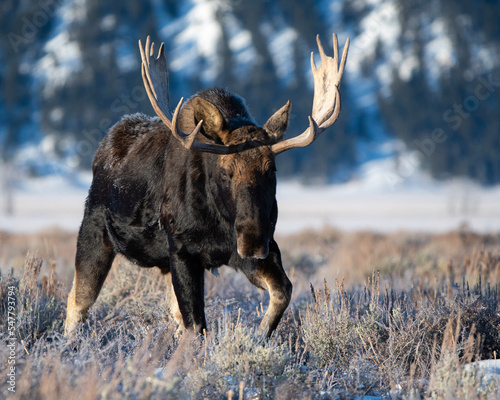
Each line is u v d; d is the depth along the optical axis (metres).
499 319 21.69
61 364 15.59
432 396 15.85
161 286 28.98
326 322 21.33
